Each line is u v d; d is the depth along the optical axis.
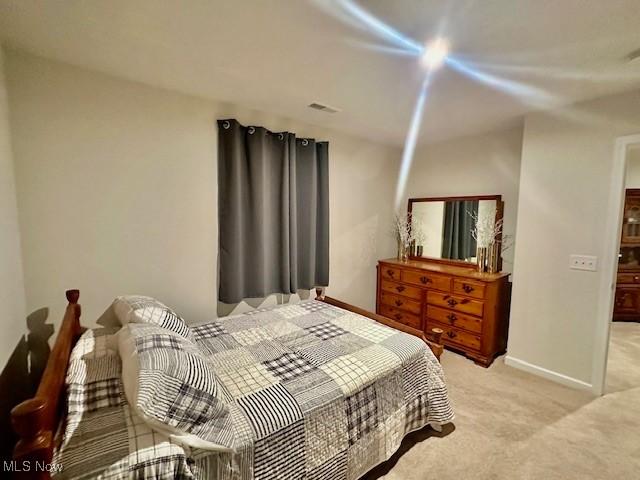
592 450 1.74
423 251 3.74
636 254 4.00
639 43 1.53
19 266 1.71
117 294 2.12
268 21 1.40
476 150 3.30
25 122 1.75
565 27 1.40
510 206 3.04
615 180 2.18
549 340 2.54
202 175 2.43
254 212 2.66
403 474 1.59
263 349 1.74
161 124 2.21
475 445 1.78
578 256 2.37
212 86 2.16
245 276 2.72
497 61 1.74
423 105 2.46
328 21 1.39
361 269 3.77
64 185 1.89
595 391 2.32
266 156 2.73
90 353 1.43
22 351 1.71
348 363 1.58
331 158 3.33
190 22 1.42
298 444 1.22
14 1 1.27
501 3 1.24
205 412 1.06
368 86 2.12
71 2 1.28
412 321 3.40
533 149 2.58
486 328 2.76
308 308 2.51
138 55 1.74
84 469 0.87
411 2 1.24
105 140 2.01
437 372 1.84
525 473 1.59
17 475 0.72
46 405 0.78
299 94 2.28
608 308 2.25
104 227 2.04
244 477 1.09
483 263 3.06
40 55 1.75
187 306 2.44
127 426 1.03
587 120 2.29
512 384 2.46
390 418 1.56
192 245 2.43
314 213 3.12
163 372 1.03
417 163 3.87
